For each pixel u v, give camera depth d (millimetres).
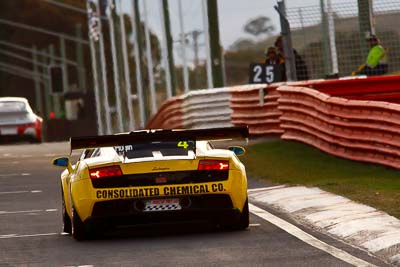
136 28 164000
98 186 40688
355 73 90250
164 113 120688
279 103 78875
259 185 58469
